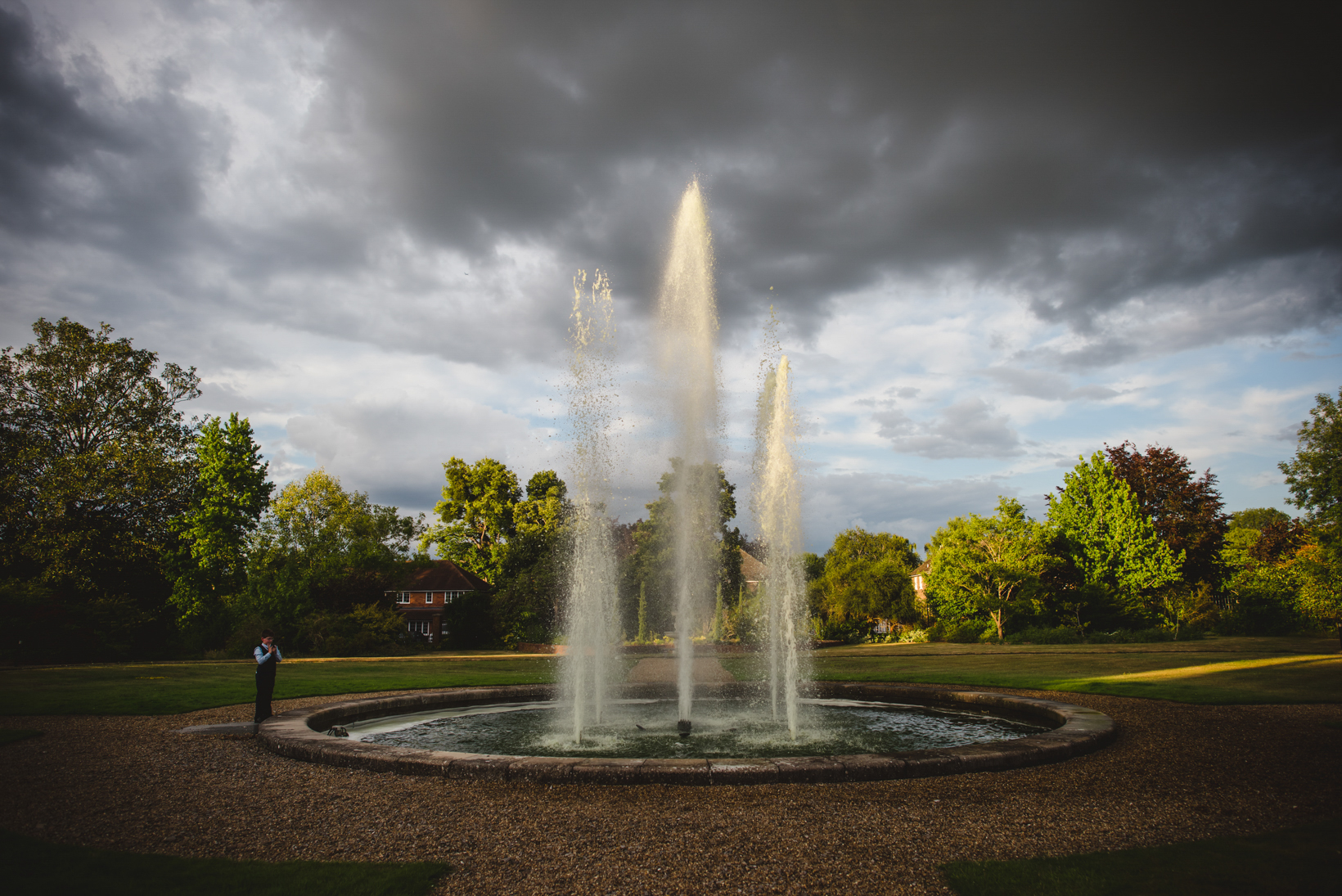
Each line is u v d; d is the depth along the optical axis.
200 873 4.81
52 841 5.62
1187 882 4.50
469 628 45.16
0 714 13.20
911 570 63.62
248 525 42.59
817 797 6.86
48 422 37.50
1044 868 4.79
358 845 5.54
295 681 18.66
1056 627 36.09
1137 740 9.59
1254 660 19.88
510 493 65.31
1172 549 38.66
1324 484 21.22
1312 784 7.09
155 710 13.61
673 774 7.44
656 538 38.53
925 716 13.01
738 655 28.89
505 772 7.71
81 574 35.25
